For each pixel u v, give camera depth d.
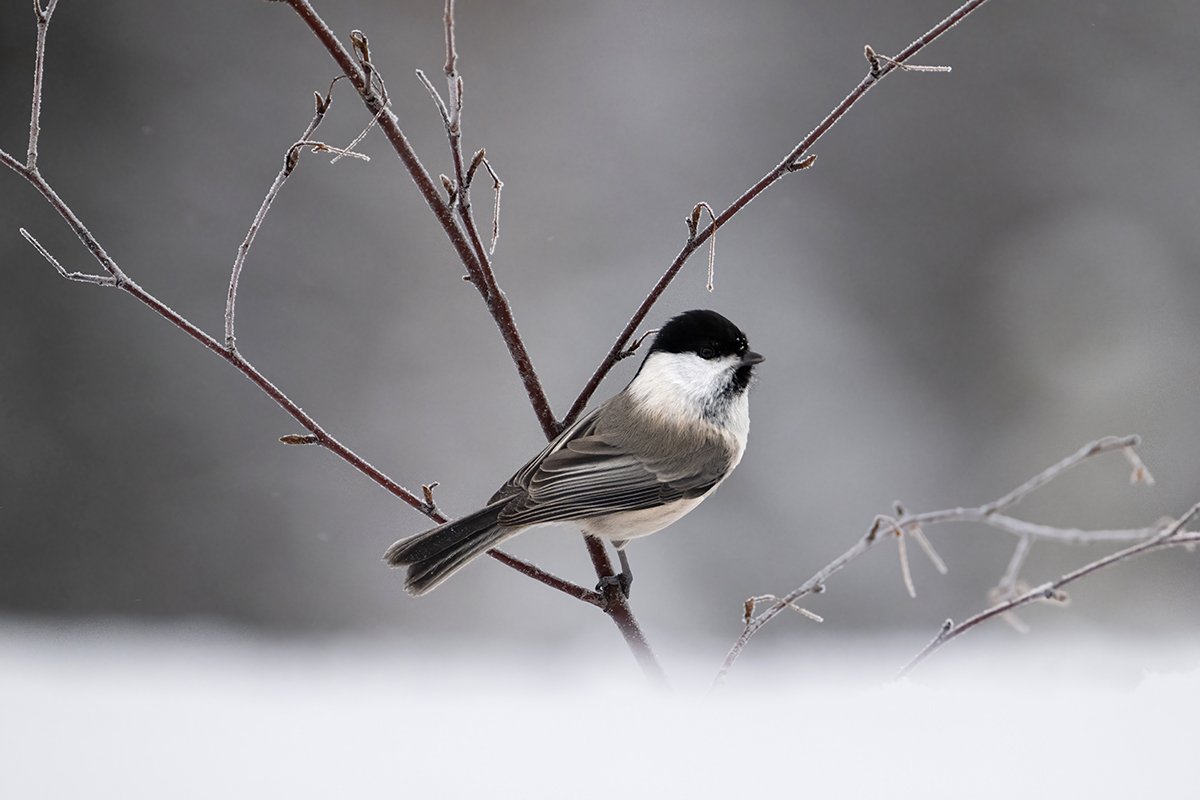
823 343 14.55
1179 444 13.43
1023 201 15.65
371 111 4.66
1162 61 15.79
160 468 13.22
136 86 14.93
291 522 12.99
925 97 15.95
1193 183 15.39
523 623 11.84
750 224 15.27
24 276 13.77
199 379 13.66
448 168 15.34
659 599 12.25
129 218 14.30
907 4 16.31
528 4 16.09
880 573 12.57
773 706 4.13
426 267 14.64
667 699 4.54
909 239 15.27
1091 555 12.23
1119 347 14.41
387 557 5.16
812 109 16.05
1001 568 12.49
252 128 15.03
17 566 12.66
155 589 12.66
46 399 13.40
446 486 13.26
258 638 11.40
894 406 14.26
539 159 15.54
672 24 16.50
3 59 14.72
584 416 6.02
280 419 13.60
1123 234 15.12
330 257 14.50
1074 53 16.16
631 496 5.64
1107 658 6.36
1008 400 14.39
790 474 13.54
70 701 4.68
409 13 16.05
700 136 15.89
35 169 4.52
